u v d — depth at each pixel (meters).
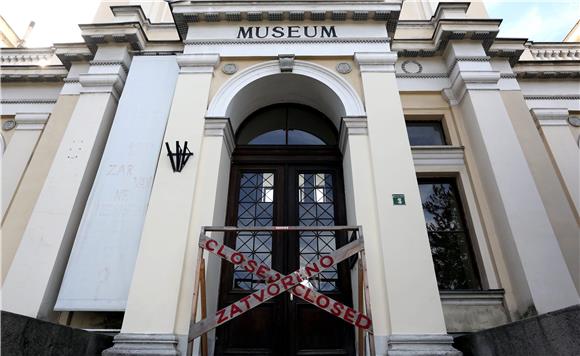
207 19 6.62
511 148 6.05
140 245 4.54
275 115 7.02
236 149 6.54
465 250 6.09
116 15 8.01
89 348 3.85
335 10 6.51
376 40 6.36
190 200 4.87
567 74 8.08
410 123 7.28
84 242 5.09
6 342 2.75
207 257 4.60
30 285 4.98
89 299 4.76
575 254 5.65
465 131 6.80
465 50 7.25
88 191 5.93
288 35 6.50
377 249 4.57
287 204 6.06
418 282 4.27
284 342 4.98
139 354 3.84
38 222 5.43
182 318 4.19
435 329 4.00
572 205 6.71
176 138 5.40
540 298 4.87
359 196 4.94
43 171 6.53
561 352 2.60
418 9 9.55
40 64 9.17
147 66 6.68
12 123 8.17
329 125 6.93
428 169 6.54
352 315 3.63
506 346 3.23
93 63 7.02
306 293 3.69
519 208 5.51
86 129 6.27
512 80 7.28
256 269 3.81
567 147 7.34
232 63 6.28
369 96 5.73
